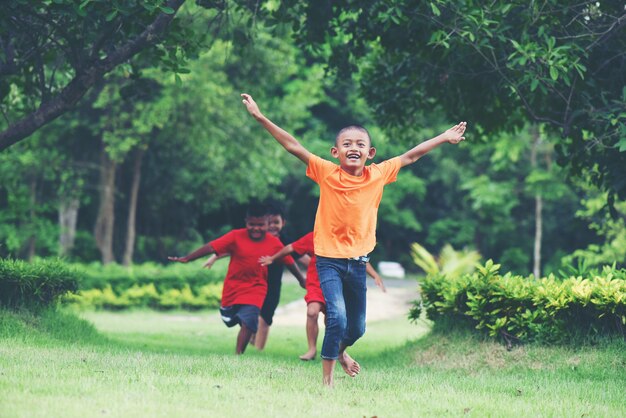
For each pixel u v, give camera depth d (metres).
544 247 38.94
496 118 11.70
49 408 4.18
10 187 23.61
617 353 7.42
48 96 8.97
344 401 5.07
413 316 9.52
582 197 33.88
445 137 5.88
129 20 8.22
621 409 5.41
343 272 5.62
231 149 25.78
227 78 24.56
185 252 32.72
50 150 25.08
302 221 43.03
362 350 11.40
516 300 8.25
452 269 24.94
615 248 21.95
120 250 32.19
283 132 5.62
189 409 4.43
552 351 7.85
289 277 34.94
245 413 4.43
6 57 9.25
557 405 5.37
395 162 5.82
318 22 10.45
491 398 5.59
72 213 27.91
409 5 9.02
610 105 9.16
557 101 10.55
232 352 9.92
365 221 5.60
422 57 10.67
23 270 9.18
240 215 37.25
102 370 5.67
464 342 8.60
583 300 7.64
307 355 8.85
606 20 9.74
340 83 12.44
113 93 21.36
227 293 9.04
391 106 11.96
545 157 30.77
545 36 8.61
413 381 6.42
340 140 5.64
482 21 8.66
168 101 21.94
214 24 19.23
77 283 9.81
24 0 7.94
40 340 8.29
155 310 22.16
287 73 24.94
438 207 45.72
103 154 25.78
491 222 39.38
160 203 31.33
